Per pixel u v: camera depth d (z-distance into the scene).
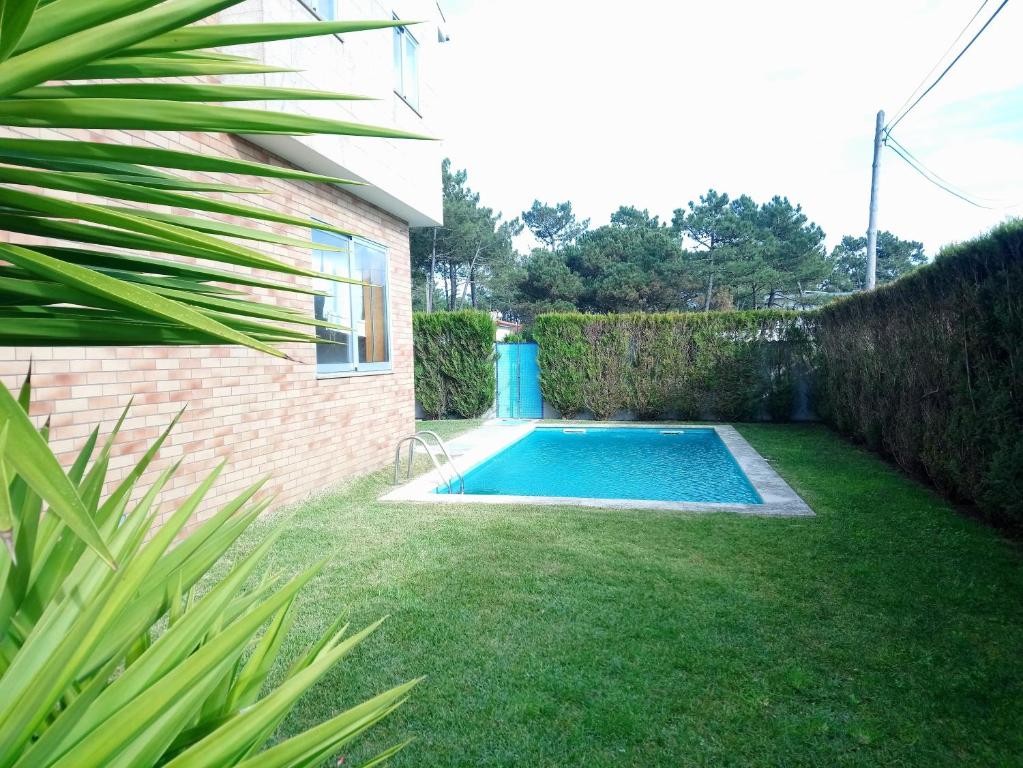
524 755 2.48
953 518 5.82
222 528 1.16
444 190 35.78
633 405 15.55
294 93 0.70
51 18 0.48
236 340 0.62
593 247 37.34
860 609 3.78
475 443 11.56
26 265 0.56
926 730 2.63
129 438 4.80
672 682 2.99
